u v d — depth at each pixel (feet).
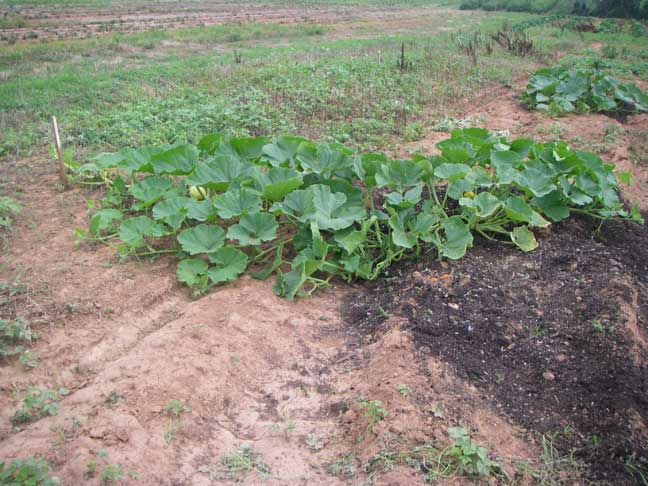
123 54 51.24
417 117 33.83
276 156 20.85
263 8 101.55
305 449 11.95
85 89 35.99
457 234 17.97
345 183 19.58
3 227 19.69
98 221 18.40
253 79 39.50
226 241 19.56
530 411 12.76
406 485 10.69
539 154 21.49
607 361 13.64
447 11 107.04
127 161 20.95
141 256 18.56
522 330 15.10
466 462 11.09
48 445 11.33
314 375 14.03
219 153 21.27
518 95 40.55
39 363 14.02
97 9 89.61
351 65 43.70
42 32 63.05
